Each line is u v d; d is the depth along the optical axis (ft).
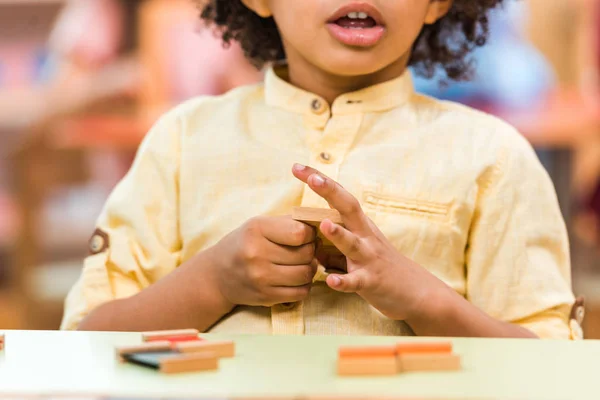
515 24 10.00
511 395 1.95
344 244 3.04
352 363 2.14
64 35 11.07
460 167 3.73
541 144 9.21
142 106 10.50
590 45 10.04
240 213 3.72
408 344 2.24
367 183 3.66
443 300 3.26
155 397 1.92
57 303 9.34
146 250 3.88
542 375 2.17
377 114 3.86
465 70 4.87
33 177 9.79
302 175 3.10
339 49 3.62
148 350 2.31
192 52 10.53
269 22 4.61
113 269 3.91
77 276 9.86
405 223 3.60
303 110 3.89
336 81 3.88
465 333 3.30
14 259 9.64
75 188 13.16
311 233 3.24
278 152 3.80
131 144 9.96
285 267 3.29
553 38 10.03
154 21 10.64
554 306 3.66
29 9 13.23
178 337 2.49
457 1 4.52
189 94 10.54
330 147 3.78
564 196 9.50
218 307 3.48
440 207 3.65
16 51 13.25
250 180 3.78
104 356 2.41
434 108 4.00
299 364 2.28
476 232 3.73
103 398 1.92
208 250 3.54
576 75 10.07
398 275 3.19
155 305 3.54
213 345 2.35
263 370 2.20
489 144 3.82
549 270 3.74
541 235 3.77
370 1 3.54
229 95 4.18
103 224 4.00
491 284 3.69
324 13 3.59
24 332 2.83
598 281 8.97
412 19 3.65
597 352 2.49
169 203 3.93
